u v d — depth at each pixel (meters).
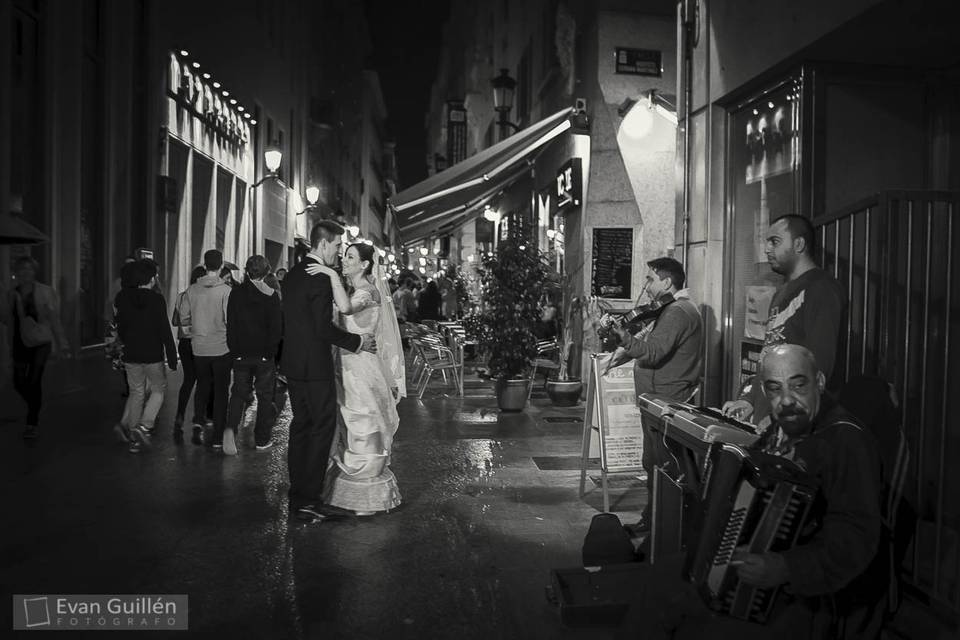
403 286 18.83
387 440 5.55
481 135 29.83
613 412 5.51
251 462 6.86
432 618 3.66
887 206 3.68
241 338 7.16
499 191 18.86
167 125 15.31
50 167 10.47
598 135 10.49
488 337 9.78
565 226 12.16
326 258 5.41
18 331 7.57
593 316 10.45
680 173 6.79
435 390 12.02
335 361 5.54
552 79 13.91
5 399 8.74
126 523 5.09
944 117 5.14
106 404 9.87
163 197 14.95
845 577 2.27
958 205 4.51
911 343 4.74
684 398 4.92
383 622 3.62
